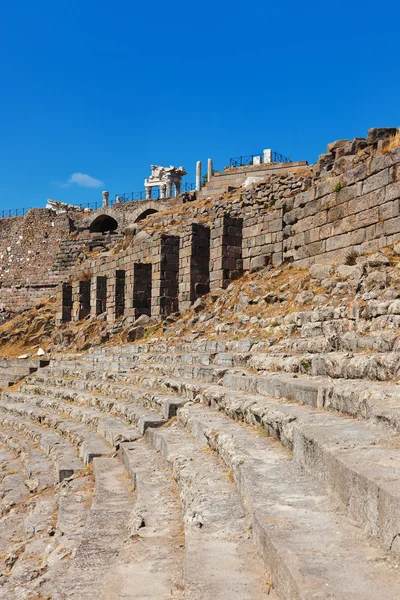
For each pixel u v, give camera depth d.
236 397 9.51
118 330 28.34
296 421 6.75
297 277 19.67
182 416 10.62
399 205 15.99
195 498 5.89
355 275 15.28
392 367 7.37
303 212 20.81
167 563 4.85
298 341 12.60
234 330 18.47
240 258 24.06
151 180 70.06
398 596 2.99
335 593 3.04
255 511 4.48
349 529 3.98
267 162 44.00
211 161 58.56
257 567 4.13
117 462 10.42
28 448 15.09
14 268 57.75
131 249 32.06
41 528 8.16
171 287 26.39
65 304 36.03
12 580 6.02
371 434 5.39
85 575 5.30
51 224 56.78
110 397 16.38
